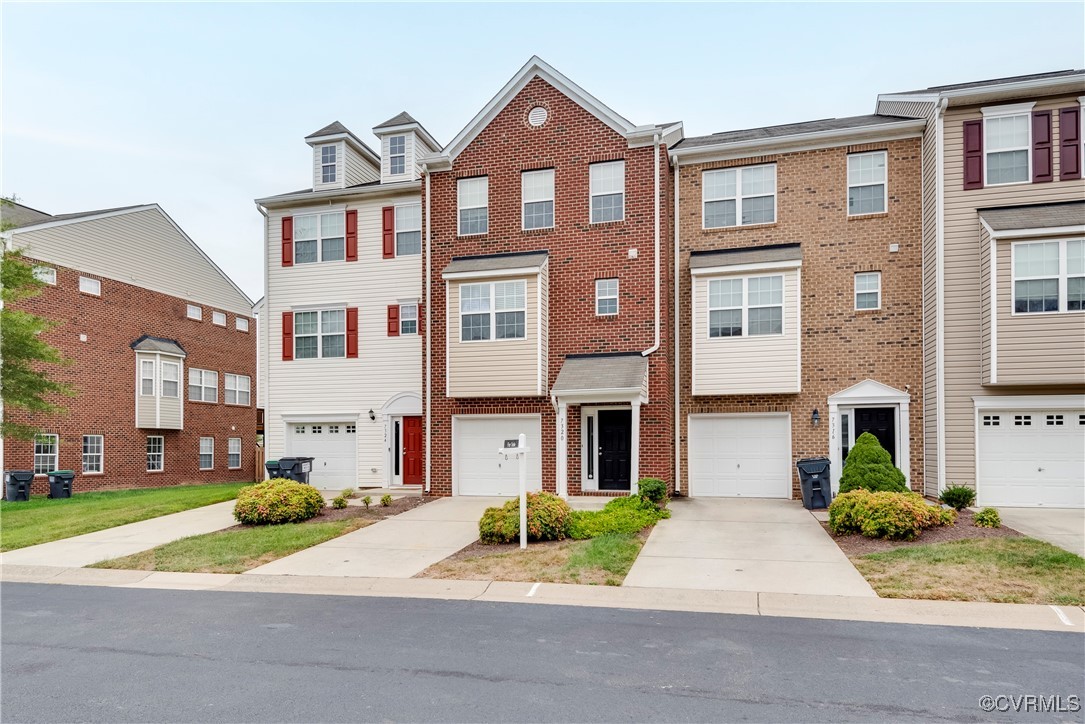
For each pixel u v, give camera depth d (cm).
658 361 1568
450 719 481
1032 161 1420
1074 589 783
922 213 1542
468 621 723
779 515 1344
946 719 477
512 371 1603
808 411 1580
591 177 1656
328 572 950
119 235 2417
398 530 1238
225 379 2953
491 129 1725
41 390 1861
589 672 569
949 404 1431
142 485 2464
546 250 1669
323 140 2017
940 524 1106
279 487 1362
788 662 588
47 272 1998
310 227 1991
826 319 1585
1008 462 1411
